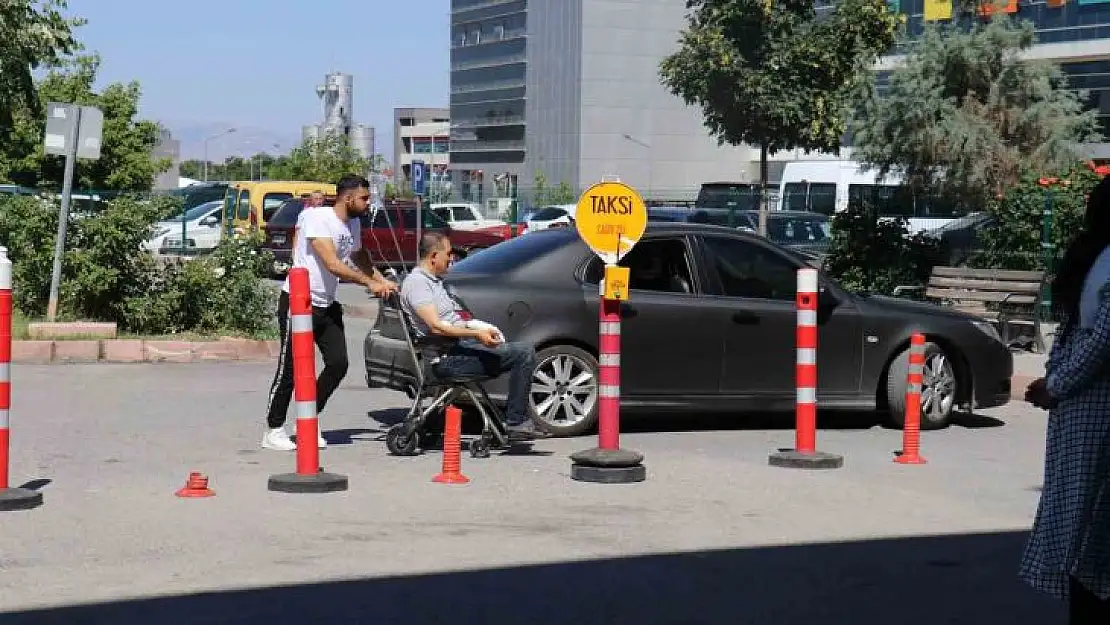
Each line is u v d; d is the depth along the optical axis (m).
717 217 33.03
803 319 10.73
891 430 13.19
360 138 112.50
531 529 8.28
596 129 118.56
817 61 32.03
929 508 9.23
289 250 35.09
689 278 12.30
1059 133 36.09
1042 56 58.75
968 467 11.01
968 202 35.59
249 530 8.09
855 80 32.47
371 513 8.64
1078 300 5.30
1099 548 5.17
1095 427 5.21
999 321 18.98
